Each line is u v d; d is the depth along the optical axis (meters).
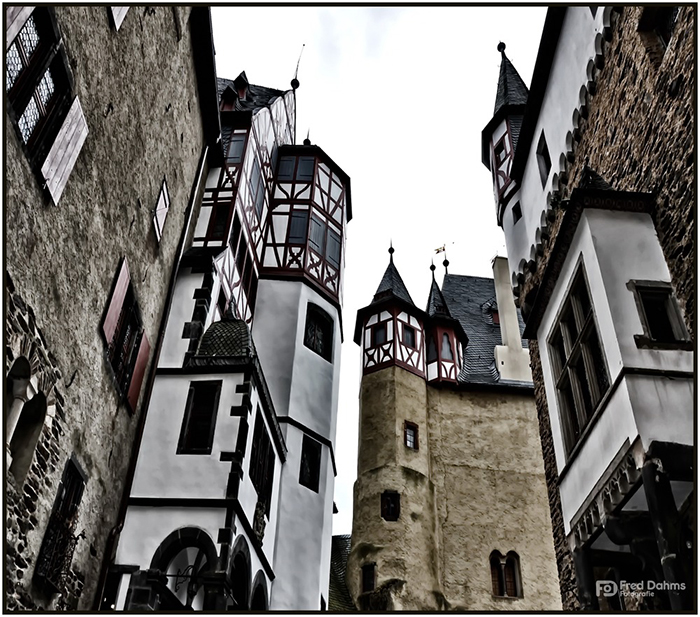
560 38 14.49
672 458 7.93
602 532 9.27
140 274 11.84
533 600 21.89
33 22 8.05
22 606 7.76
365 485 23.41
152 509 11.39
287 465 16.19
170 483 11.66
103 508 10.45
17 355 7.55
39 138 8.23
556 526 12.44
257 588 13.04
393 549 21.78
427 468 24.02
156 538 11.10
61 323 8.73
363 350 26.95
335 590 21.97
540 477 24.41
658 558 8.56
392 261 29.83
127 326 11.45
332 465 17.62
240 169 17.20
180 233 14.41
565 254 10.80
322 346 19.22
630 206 10.05
